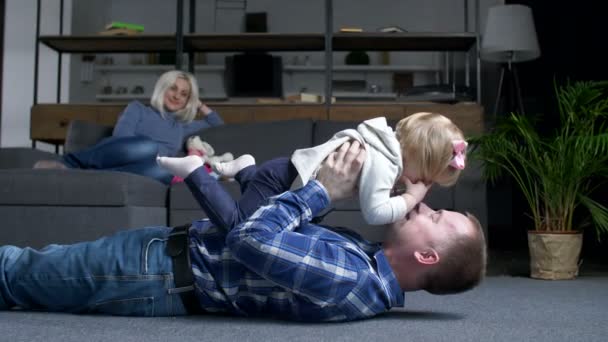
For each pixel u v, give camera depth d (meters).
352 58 6.92
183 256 1.42
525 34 4.57
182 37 4.87
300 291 1.31
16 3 6.07
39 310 1.54
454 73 5.88
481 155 3.03
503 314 1.62
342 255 1.33
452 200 2.93
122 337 1.19
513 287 2.41
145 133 3.61
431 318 1.50
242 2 7.00
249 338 1.18
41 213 2.47
